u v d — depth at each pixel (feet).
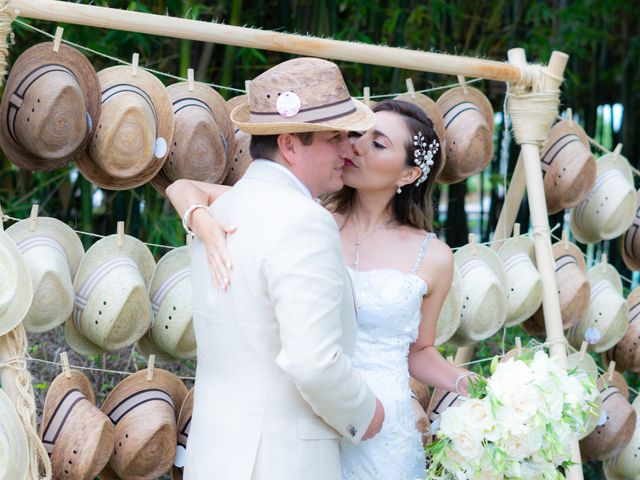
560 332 9.72
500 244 10.41
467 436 6.89
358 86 14.65
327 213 6.18
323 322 5.91
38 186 12.93
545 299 9.74
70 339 8.23
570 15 14.57
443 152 9.32
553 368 7.06
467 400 7.03
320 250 6.02
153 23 7.75
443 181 9.90
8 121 7.57
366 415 6.37
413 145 7.68
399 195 8.00
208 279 6.43
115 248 8.20
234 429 6.19
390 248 7.88
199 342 6.51
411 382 9.64
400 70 14.26
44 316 7.54
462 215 14.52
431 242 7.91
